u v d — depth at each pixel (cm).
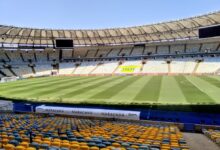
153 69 6519
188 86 3597
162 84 3969
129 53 7744
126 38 7675
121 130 1441
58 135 1183
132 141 1089
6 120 1778
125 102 2531
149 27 6681
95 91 3384
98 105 2473
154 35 7244
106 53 8062
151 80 4697
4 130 1295
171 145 1000
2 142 964
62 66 7694
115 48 8144
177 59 6744
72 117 2180
